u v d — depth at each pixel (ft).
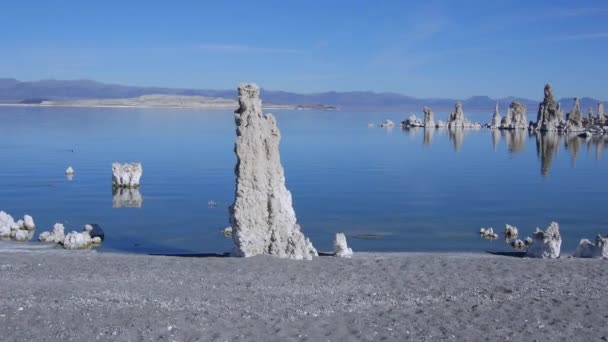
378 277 69.97
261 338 49.44
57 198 160.56
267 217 81.76
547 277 70.85
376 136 441.68
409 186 190.08
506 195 174.81
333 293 63.05
